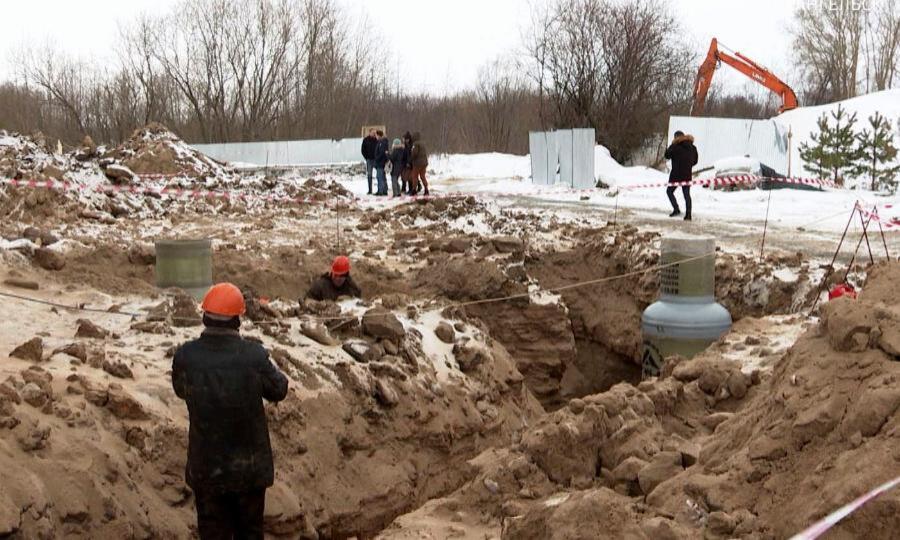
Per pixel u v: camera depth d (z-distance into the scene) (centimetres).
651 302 1407
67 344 862
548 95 3984
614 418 732
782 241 1503
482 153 4675
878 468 443
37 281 1127
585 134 2759
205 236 1600
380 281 1406
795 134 3306
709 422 773
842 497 439
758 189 2380
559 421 733
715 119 3061
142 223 1709
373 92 5119
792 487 493
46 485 599
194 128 4838
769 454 516
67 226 1561
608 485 674
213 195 2003
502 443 1086
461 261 1414
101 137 4856
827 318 569
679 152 1786
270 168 3684
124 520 626
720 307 1077
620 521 516
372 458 902
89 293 1095
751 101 4866
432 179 3447
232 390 568
